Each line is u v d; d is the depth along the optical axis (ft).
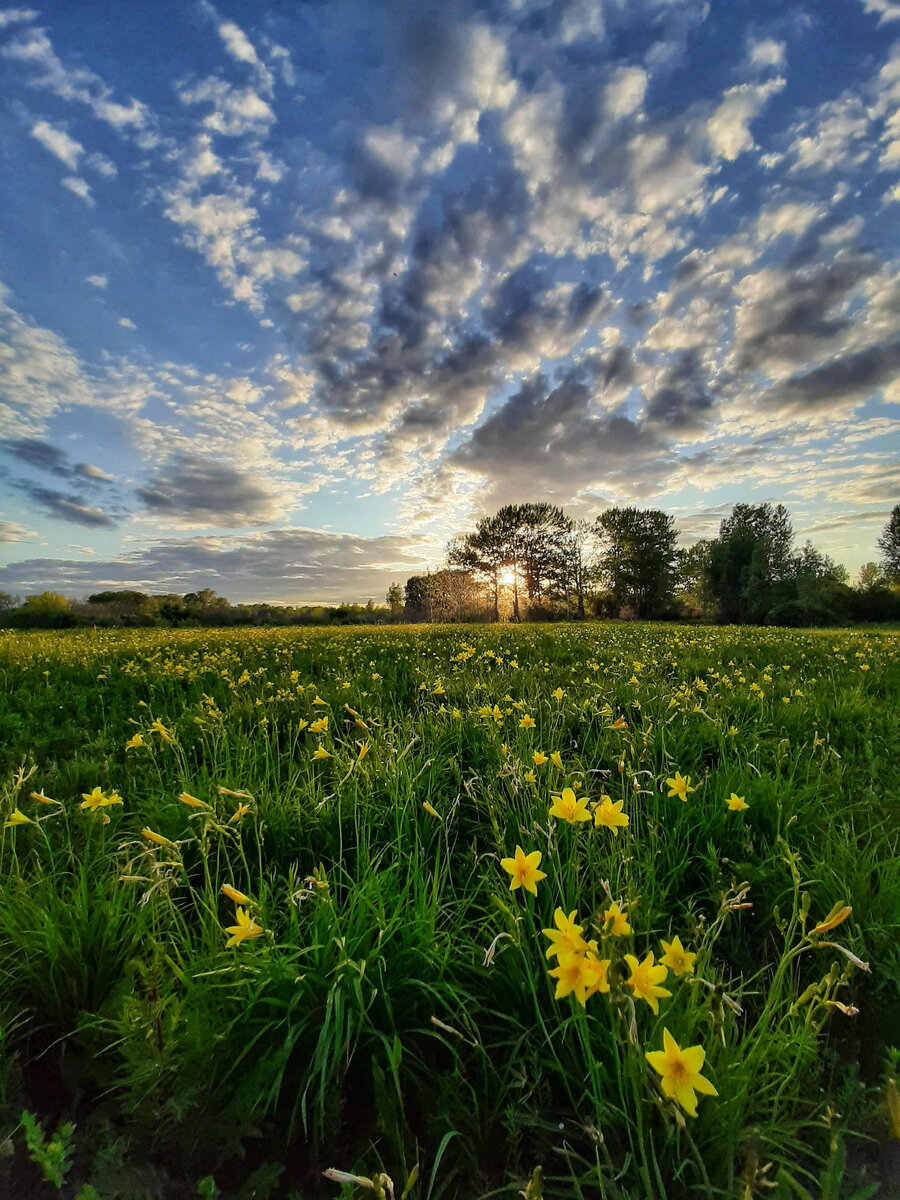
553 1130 4.45
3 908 6.27
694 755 12.34
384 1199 3.01
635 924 5.86
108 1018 5.17
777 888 7.39
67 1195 4.15
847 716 15.46
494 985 5.74
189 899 7.68
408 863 7.45
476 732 13.65
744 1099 4.23
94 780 11.51
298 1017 5.24
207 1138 4.47
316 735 13.50
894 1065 4.86
